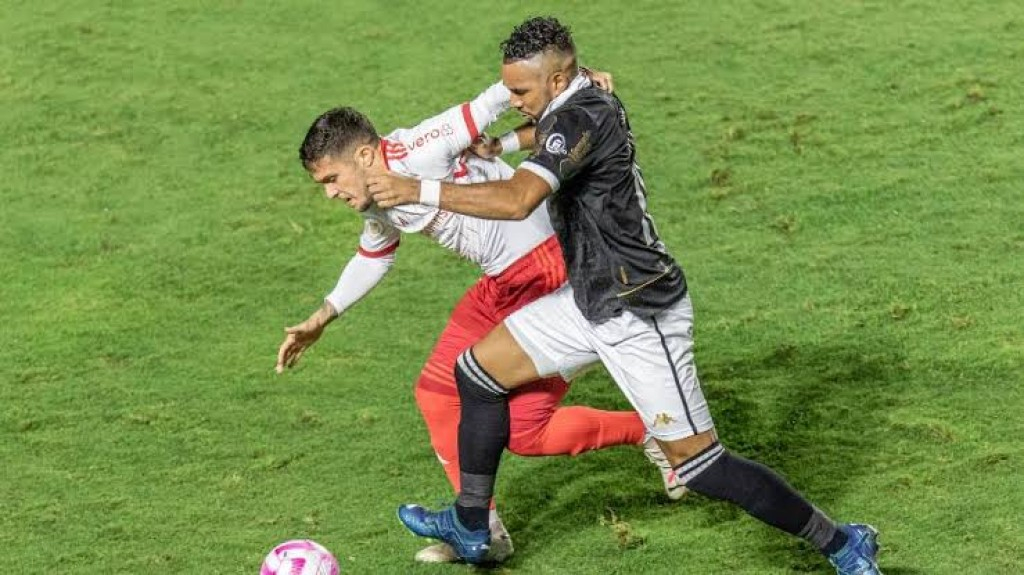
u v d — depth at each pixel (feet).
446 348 64.34
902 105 103.24
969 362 76.79
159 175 101.50
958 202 92.17
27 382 80.38
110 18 121.80
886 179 95.09
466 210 52.85
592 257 56.95
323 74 112.37
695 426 58.29
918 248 88.02
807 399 75.10
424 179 56.18
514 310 63.00
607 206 56.03
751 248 89.56
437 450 65.10
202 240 94.12
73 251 93.35
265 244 93.61
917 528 64.03
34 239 94.68
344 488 70.18
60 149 104.83
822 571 61.87
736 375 77.71
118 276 90.63
